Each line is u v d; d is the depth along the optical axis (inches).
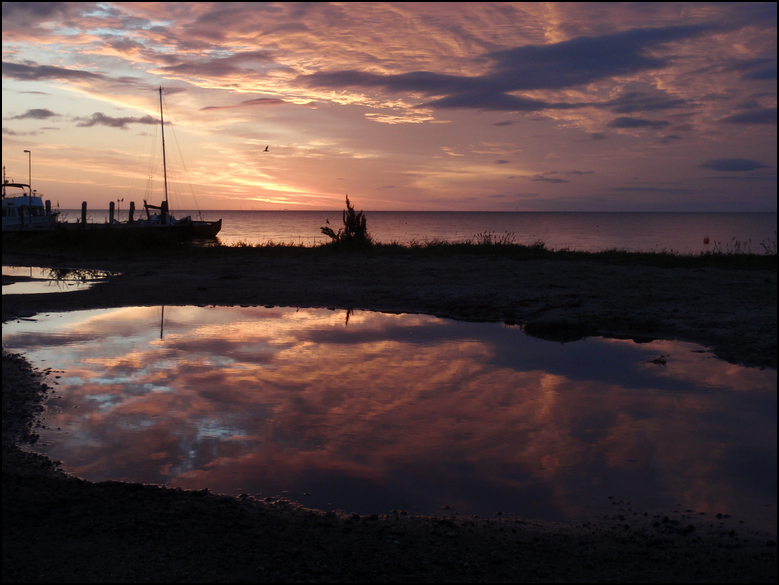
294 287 595.5
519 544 133.0
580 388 265.9
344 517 147.4
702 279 571.8
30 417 220.7
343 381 277.0
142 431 209.8
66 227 1205.7
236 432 210.4
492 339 374.0
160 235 1094.4
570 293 514.6
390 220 7436.0
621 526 143.6
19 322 414.0
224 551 124.1
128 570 114.3
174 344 353.7
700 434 208.5
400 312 477.4
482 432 211.6
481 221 6801.2
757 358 309.0
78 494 151.6
